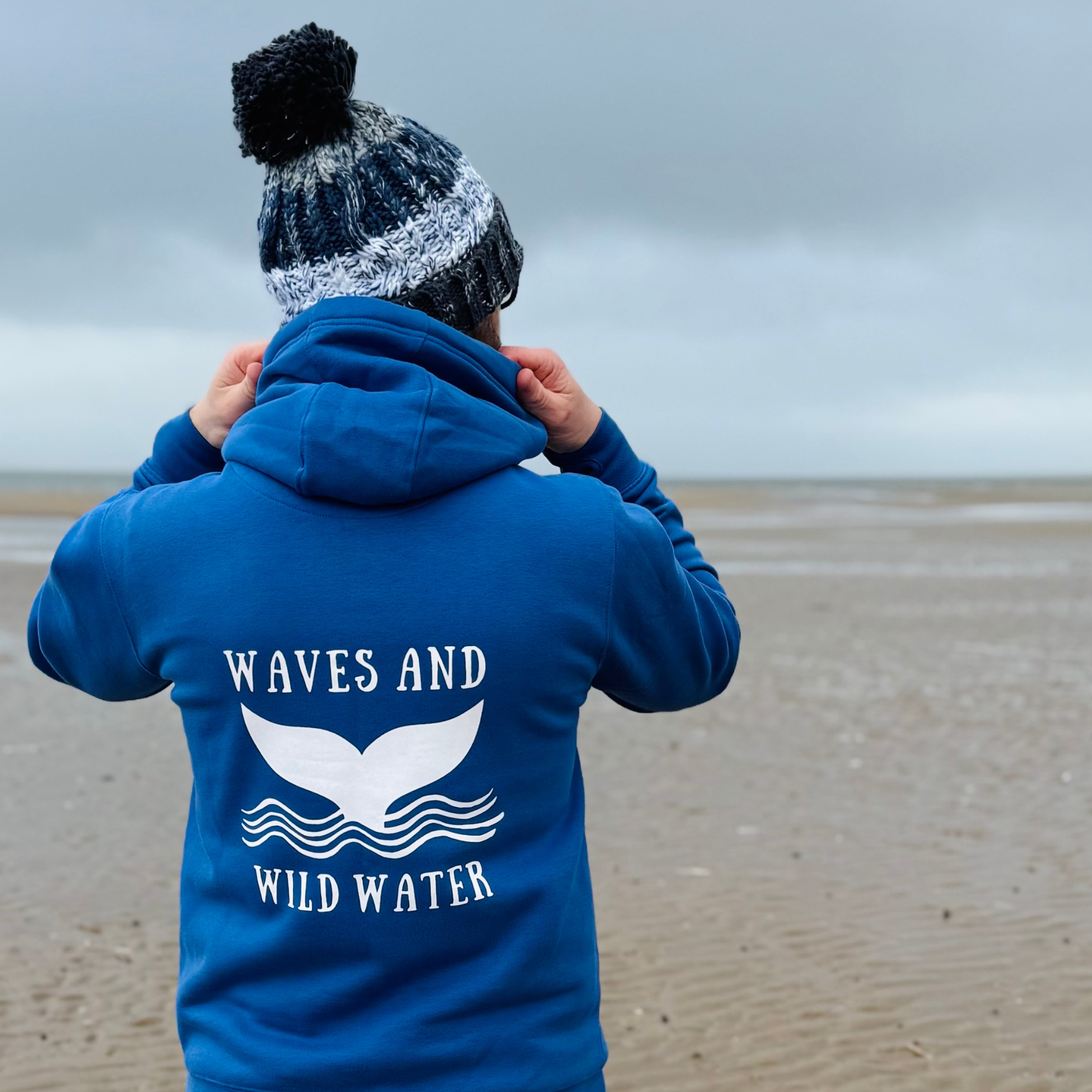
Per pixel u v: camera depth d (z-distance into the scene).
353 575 1.04
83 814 5.80
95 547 1.14
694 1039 3.40
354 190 1.08
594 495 1.10
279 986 1.04
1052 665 9.87
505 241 1.17
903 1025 3.47
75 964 3.99
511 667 1.04
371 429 1.03
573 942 1.08
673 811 5.75
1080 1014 3.53
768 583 16.97
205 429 1.28
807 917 4.34
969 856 5.03
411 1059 0.99
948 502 57.44
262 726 1.04
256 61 1.07
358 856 1.02
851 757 6.80
